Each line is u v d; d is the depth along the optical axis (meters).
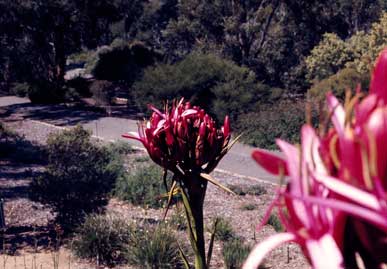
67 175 14.08
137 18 63.03
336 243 1.04
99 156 17.58
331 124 1.14
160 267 10.37
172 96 31.09
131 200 15.31
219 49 43.78
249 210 16.00
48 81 42.25
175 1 65.38
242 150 25.27
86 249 11.25
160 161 4.71
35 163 21.91
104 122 32.91
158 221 13.52
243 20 42.47
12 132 28.00
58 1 40.25
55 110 37.59
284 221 1.10
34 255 11.55
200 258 4.99
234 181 19.97
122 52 47.34
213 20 43.75
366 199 0.98
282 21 42.97
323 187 1.08
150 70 33.31
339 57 34.81
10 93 46.06
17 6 39.44
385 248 1.02
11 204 15.37
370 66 1.22
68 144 16.52
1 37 41.53
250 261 1.06
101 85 39.06
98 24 43.81
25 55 42.31
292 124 25.55
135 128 30.86
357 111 1.05
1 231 13.20
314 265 1.01
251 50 43.19
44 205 13.72
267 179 20.34
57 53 43.09
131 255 10.78
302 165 1.08
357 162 1.01
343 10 43.09
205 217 15.27
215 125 4.82
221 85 29.39
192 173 4.78
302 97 34.66
